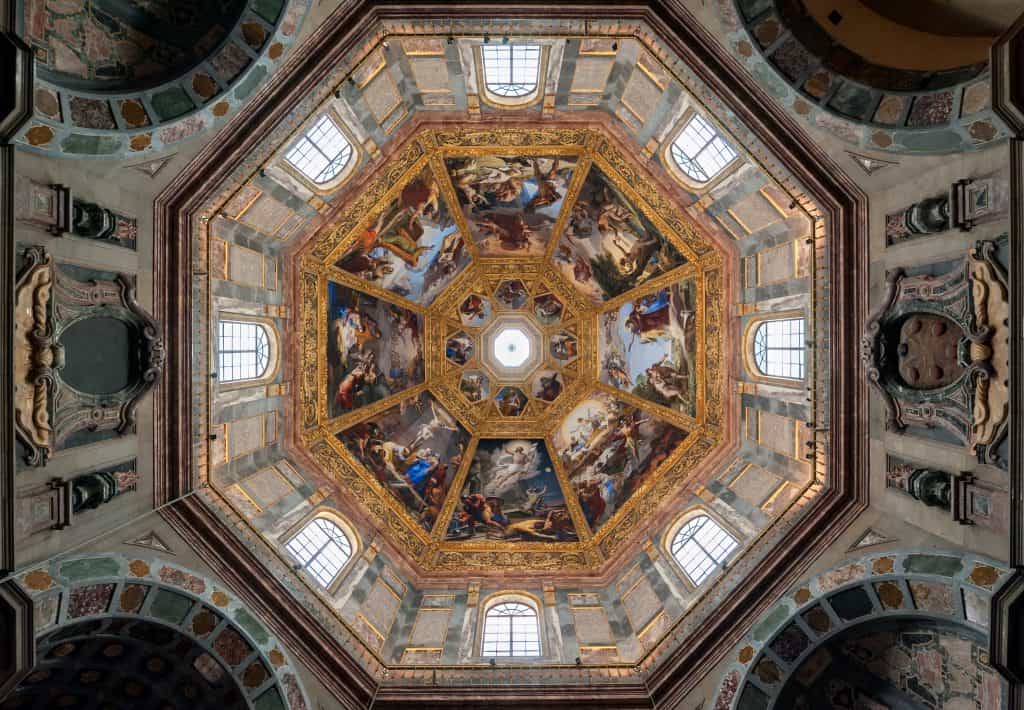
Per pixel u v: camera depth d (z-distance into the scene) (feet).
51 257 33.88
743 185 51.44
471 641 54.39
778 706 43.47
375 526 64.08
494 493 72.23
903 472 40.47
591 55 49.01
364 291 69.31
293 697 44.14
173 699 44.06
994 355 33.14
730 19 39.27
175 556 42.70
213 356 49.96
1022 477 30.07
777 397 55.01
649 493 66.39
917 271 38.68
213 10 39.06
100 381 37.99
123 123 36.55
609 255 70.44
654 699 46.75
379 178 60.13
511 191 66.74
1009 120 29.30
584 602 60.54
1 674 31.07
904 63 38.63
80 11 35.83
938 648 38.55
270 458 60.03
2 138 30.37
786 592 44.98
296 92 43.19
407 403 73.20
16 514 31.96
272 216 55.21
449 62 50.16
